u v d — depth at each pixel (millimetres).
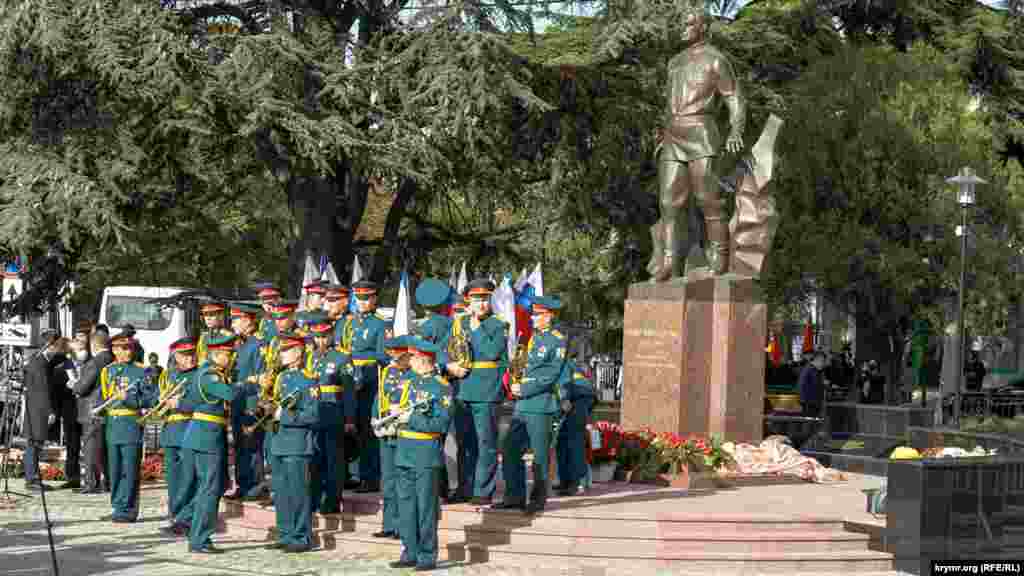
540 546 14891
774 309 34219
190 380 16688
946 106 33156
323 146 24641
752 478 18750
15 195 23688
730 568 14633
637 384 20375
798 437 24250
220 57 26453
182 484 16656
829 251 31703
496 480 17609
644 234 32562
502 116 27469
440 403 14594
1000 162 34969
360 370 17391
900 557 14688
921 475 14516
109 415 18094
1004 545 14859
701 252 21188
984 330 33812
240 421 17844
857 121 32500
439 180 27922
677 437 18922
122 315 39625
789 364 35938
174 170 28297
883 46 38875
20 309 27141
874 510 15797
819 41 36094
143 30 24047
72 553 15492
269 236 38125
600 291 37750
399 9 29266
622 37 27031
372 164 25406
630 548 14883
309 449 15656
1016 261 33156
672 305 20016
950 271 31719
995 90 42344
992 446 18000
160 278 38156
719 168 20766
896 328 35219
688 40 21031
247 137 25297
